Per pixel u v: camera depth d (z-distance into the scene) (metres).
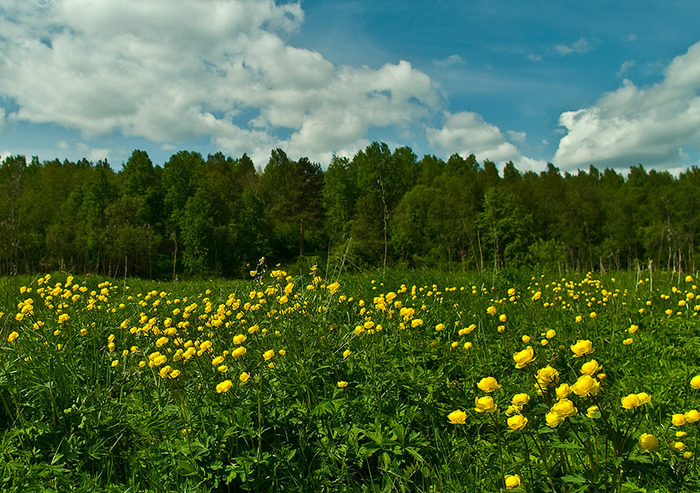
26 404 2.95
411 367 3.39
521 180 54.09
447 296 6.55
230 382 2.59
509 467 2.12
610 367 3.78
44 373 3.29
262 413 2.71
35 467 2.38
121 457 2.75
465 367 3.60
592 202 47.22
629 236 44.62
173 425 2.76
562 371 3.67
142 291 8.88
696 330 4.34
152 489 2.34
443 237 38.66
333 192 53.41
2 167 34.19
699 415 1.85
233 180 58.28
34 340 4.21
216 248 40.31
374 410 2.85
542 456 1.82
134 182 49.03
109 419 2.94
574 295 6.30
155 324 4.51
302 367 3.12
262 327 4.29
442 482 2.28
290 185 54.88
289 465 2.47
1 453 2.48
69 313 5.49
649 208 46.12
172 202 48.22
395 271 8.41
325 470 2.48
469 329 3.66
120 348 4.58
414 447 2.51
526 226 40.12
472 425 2.87
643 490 1.89
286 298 4.25
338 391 2.92
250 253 44.31
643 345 4.19
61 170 58.78
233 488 2.44
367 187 50.88
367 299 6.22
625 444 1.71
